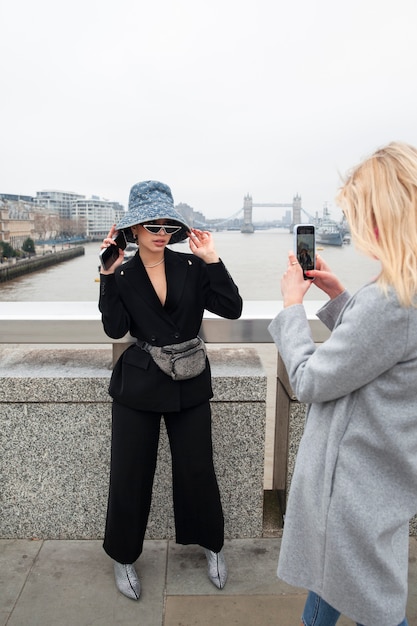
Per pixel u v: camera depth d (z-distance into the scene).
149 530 2.54
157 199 1.98
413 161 1.20
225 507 2.51
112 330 2.05
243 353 2.67
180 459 2.16
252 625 2.03
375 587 1.31
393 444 1.27
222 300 2.07
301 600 2.16
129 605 2.12
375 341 1.20
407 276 1.17
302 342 1.43
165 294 2.07
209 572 2.26
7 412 2.40
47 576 2.28
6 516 2.50
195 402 2.09
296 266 1.58
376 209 1.20
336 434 1.33
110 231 2.01
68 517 2.50
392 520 1.29
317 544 1.37
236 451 2.45
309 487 1.38
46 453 2.44
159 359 2.01
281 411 2.64
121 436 2.10
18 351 2.73
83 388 2.37
